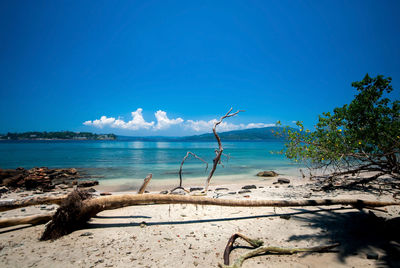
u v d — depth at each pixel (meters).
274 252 4.08
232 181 15.82
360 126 7.44
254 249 4.02
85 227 5.43
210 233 5.10
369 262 3.66
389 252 3.93
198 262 3.80
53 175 16.73
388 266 3.50
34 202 5.41
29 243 4.50
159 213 6.61
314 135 8.12
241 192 10.31
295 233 5.01
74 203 5.03
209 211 6.82
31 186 12.90
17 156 38.59
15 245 4.40
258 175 18.38
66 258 3.91
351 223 5.52
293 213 6.47
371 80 7.39
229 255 4.01
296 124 8.28
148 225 5.62
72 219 5.02
